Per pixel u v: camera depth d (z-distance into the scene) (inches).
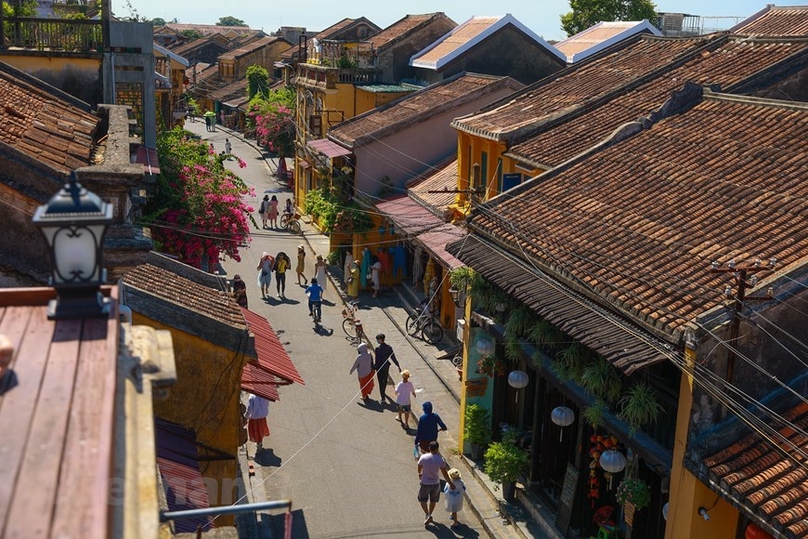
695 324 398.6
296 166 1770.4
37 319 204.4
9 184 365.7
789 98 727.7
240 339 477.1
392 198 1187.9
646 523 509.0
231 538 303.3
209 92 3326.8
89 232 198.2
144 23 800.3
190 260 824.3
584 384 500.1
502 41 1332.4
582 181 647.8
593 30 1501.0
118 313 208.4
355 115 1459.2
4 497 137.7
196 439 470.0
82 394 170.6
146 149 813.9
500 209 648.4
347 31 2075.5
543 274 558.3
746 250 470.9
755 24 1111.6
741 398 407.5
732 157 590.2
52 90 609.6
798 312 412.2
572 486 557.9
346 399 828.6
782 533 342.6
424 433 673.0
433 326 992.2
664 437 454.3
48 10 952.3
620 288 476.4
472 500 636.1
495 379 681.0
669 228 528.7
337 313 1114.1
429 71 1406.3
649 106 772.6
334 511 618.2
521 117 853.2
